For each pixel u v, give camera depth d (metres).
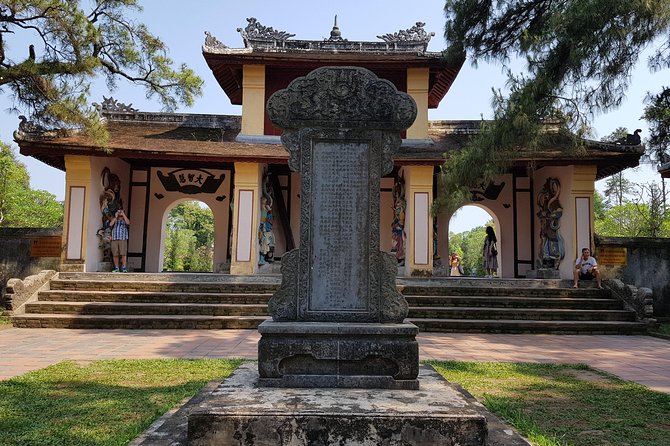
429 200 17.39
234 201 17.27
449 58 15.55
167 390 6.42
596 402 6.17
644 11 10.55
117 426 4.94
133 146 16.73
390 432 3.84
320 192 5.37
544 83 11.71
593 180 16.80
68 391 6.39
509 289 15.15
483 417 3.88
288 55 18.69
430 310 13.78
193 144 17.70
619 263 16.78
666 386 7.30
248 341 11.09
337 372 4.77
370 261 5.27
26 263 16.30
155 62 17.80
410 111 5.40
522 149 13.46
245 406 4.03
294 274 5.28
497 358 9.46
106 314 13.46
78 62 14.99
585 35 11.02
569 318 13.73
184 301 14.20
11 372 7.71
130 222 20.27
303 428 3.84
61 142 16.00
